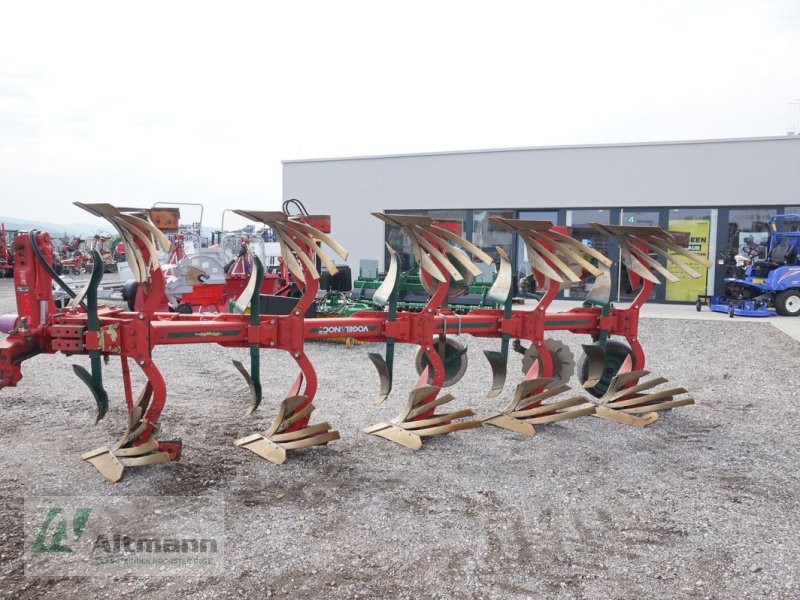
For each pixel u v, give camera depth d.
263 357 8.26
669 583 2.76
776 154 13.53
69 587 2.69
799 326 11.04
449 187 15.84
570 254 4.92
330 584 2.73
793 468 4.18
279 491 3.70
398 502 3.57
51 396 5.96
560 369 5.51
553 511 3.48
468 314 4.98
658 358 8.40
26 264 3.82
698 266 14.22
